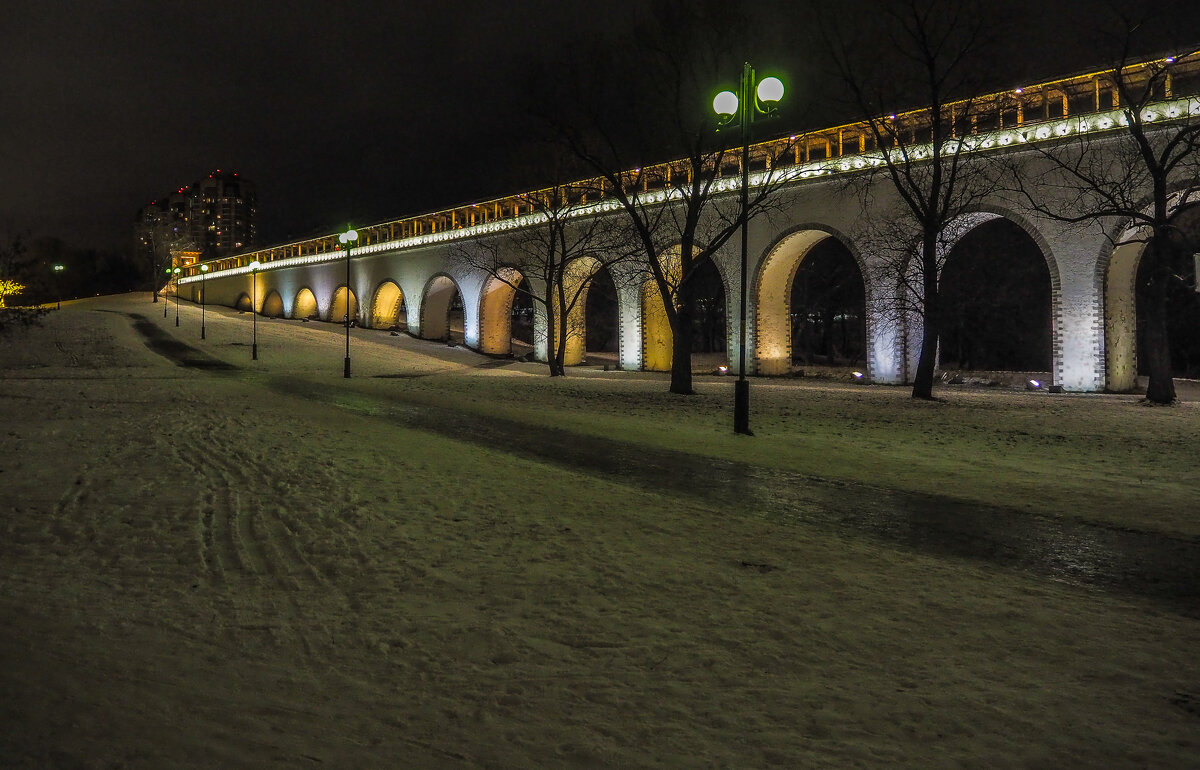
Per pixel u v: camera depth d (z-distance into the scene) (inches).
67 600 225.6
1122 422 754.2
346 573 261.1
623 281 1950.1
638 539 311.3
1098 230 1187.3
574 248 1829.5
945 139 1211.9
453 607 228.8
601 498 393.1
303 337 2390.5
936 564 285.0
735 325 1729.8
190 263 5014.8
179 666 179.6
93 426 627.2
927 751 149.3
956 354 2273.6
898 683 179.9
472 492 398.3
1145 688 178.5
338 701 165.5
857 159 1494.8
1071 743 152.8
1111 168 1164.5
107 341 1982.0
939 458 542.3
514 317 3491.6
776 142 1553.9
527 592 243.0
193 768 133.1
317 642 200.2
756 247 1675.7
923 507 387.5
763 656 194.7
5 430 591.8
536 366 2050.9
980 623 221.0
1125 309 1262.3
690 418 778.2
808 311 2509.8
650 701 169.2
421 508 358.0
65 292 5339.6
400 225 2925.7
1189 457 544.7
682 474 474.0
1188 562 292.4
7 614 209.3
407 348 2273.6
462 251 2486.5
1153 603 243.3
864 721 161.2
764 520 354.0
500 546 296.4
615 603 233.8
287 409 800.9
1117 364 1240.2
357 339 2445.9
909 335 1459.2
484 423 713.6
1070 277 1219.2
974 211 1326.3
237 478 422.0
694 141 1120.8
